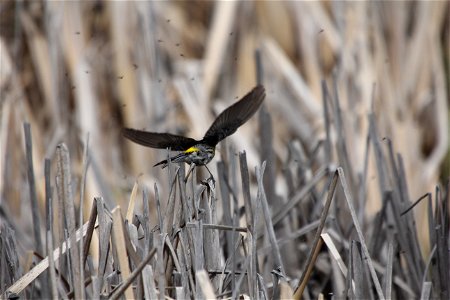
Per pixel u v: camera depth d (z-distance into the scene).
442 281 7.77
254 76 12.60
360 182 8.97
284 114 12.42
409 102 13.08
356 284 6.83
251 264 6.33
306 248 9.11
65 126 11.55
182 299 5.91
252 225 6.60
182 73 12.66
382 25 13.09
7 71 11.58
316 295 8.68
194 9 13.34
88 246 6.35
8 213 9.54
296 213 9.23
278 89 12.56
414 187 11.76
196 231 5.98
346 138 11.02
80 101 11.56
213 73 12.20
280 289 6.30
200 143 6.46
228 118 6.65
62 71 11.73
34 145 11.36
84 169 6.49
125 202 10.87
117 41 11.84
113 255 6.50
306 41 12.73
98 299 5.95
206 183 6.54
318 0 12.82
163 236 6.06
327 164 9.32
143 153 11.56
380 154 9.09
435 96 13.11
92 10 12.56
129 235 6.42
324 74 13.13
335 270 7.93
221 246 7.75
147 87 11.65
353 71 11.84
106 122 12.35
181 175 6.27
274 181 9.40
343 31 12.25
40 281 7.17
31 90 12.52
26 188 10.74
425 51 13.16
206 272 6.04
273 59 12.45
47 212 7.15
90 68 12.19
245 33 12.70
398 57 12.95
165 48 12.82
